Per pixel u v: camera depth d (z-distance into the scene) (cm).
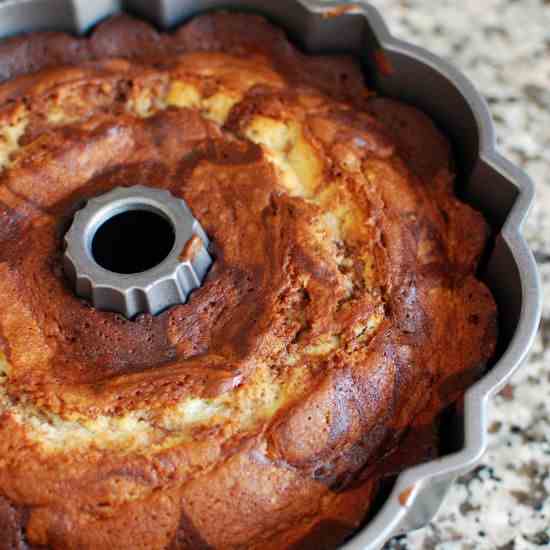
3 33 54
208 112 51
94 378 45
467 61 63
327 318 46
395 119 53
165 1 54
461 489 51
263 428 44
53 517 43
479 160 49
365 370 46
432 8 64
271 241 47
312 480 45
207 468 44
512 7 65
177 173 49
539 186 58
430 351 47
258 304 46
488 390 44
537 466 51
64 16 54
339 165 49
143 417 44
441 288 48
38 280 47
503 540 50
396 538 50
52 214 48
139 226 48
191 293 47
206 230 48
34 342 46
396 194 49
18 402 45
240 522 44
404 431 46
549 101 61
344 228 48
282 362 45
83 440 44
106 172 49
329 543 44
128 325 46
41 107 51
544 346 54
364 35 54
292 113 51
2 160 50
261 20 54
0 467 44
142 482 44
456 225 50
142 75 52
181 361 45
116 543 43
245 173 49
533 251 57
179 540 44
